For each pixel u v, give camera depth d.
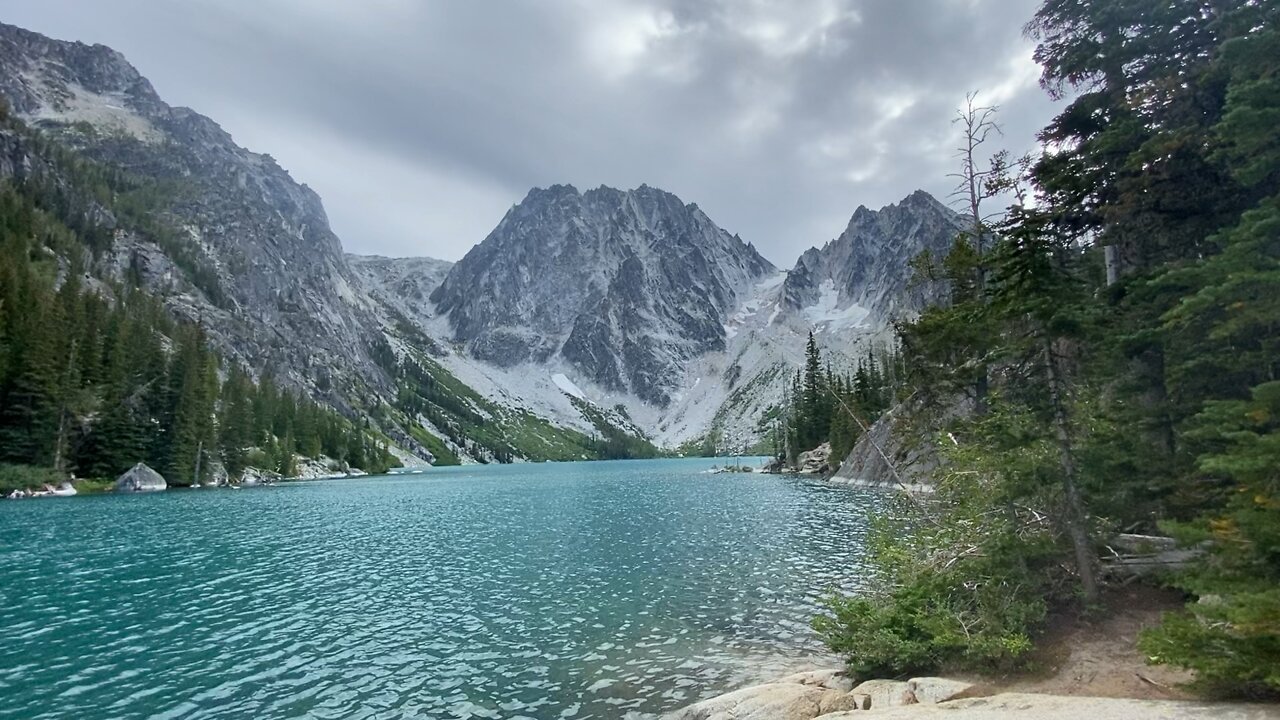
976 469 17.25
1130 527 16.88
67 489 83.56
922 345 32.69
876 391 98.25
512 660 19.45
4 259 105.69
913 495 20.59
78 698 16.72
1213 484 15.15
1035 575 16.12
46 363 86.94
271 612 25.41
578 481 125.75
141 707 16.16
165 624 23.66
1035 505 16.88
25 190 187.88
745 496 75.00
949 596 16.47
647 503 70.94
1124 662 13.30
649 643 20.81
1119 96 21.33
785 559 34.06
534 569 33.69
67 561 35.75
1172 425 17.19
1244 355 15.01
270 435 139.75
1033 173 23.00
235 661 19.61
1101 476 15.82
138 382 105.25
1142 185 19.41
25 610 25.52
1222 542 11.70
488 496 85.94
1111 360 18.64
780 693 14.64
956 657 15.26
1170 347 17.11
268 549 40.69
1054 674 13.53
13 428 85.25
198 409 108.50
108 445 94.25
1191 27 19.42
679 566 33.28
